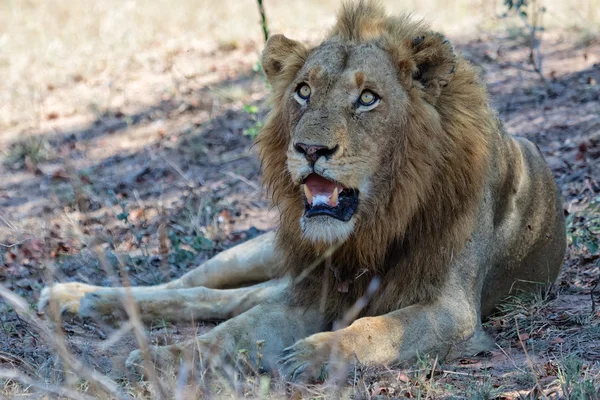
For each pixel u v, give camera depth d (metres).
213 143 21.08
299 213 9.83
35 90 25.52
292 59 10.03
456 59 9.64
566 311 10.76
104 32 29.97
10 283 13.63
